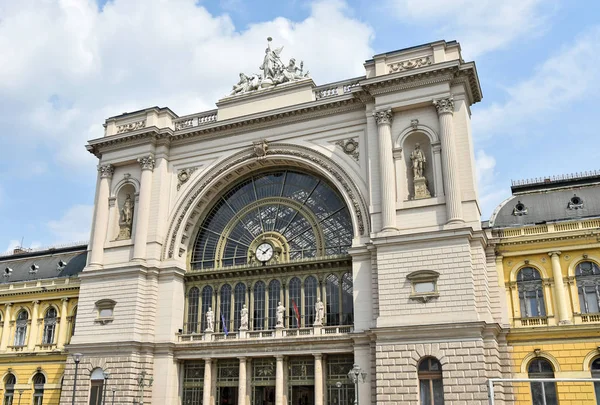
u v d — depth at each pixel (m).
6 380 60.28
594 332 40.25
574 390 39.72
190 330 52.22
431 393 39.53
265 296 50.44
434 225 43.22
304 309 48.75
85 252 67.00
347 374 45.19
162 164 55.66
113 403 48.50
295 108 51.34
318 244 49.91
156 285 52.56
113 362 49.94
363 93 48.75
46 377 58.00
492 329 40.16
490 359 39.94
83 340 51.91
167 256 53.22
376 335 41.62
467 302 40.19
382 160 45.72
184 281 53.72
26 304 62.66
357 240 46.00
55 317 60.88
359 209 46.88
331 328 46.06
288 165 53.06
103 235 55.06
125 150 56.94
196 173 54.75
